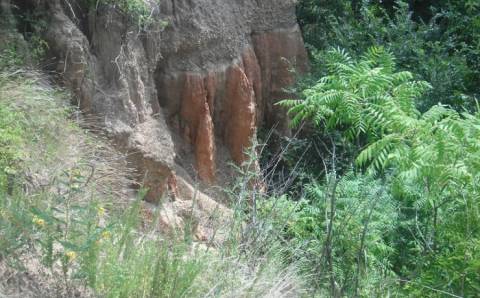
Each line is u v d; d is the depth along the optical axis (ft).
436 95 35.88
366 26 39.04
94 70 26.03
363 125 24.93
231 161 32.99
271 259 21.22
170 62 30.99
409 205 24.54
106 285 16.87
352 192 24.61
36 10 25.59
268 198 26.78
